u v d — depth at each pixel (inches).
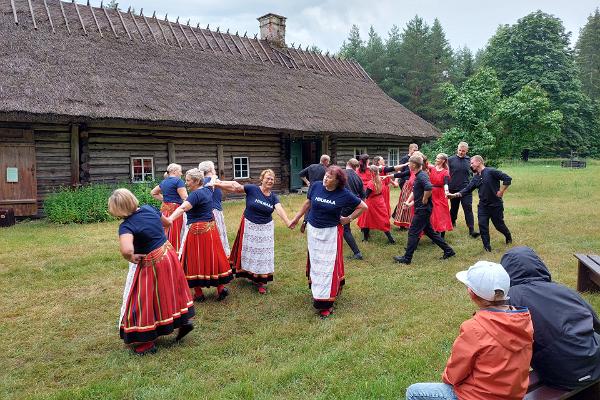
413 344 158.2
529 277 111.0
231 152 604.4
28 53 447.2
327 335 169.8
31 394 131.3
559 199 555.2
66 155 458.6
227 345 162.9
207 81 583.8
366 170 341.4
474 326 92.0
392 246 314.7
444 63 1867.6
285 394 130.5
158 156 533.3
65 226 384.5
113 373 143.7
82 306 202.8
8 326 180.7
